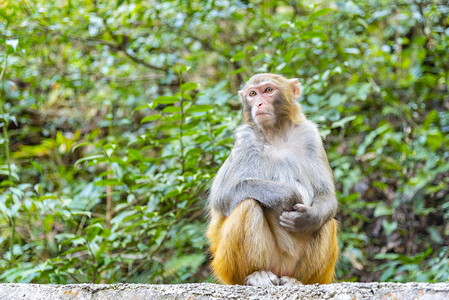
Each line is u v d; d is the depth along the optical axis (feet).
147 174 33.04
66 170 45.24
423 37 41.19
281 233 22.12
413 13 43.55
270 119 24.35
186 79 46.42
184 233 35.78
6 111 45.55
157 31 41.83
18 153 44.86
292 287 17.08
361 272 38.42
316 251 22.70
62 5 44.45
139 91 45.57
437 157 38.06
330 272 23.61
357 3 42.09
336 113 34.55
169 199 34.27
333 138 41.96
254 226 21.36
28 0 41.29
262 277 20.94
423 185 38.32
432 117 36.68
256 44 40.98
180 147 34.37
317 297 16.71
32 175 44.32
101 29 42.70
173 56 45.50
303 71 40.32
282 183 22.11
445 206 38.09
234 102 41.52
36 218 33.04
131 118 46.44
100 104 47.37
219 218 23.38
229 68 44.45
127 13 40.96
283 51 36.52
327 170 24.08
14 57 41.63
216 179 23.58
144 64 44.39
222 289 17.40
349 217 40.22
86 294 17.99
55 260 29.45
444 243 40.04
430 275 32.01
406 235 40.29
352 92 37.42
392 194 41.57
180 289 17.57
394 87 42.24
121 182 31.40
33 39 41.50
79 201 34.86
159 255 36.24
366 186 42.16
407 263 32.76
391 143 37.47
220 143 31.73
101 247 29.58
